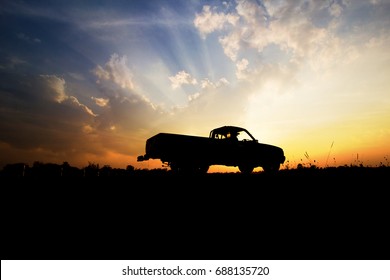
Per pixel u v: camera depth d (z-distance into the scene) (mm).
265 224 4598
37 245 3910
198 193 6543
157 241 4074
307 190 6371
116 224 4707
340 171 8477
